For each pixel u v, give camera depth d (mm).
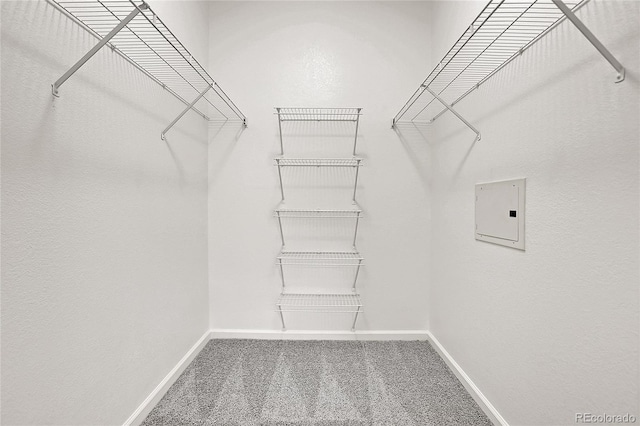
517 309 1247
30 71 873
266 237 2328
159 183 1606
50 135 942
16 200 837
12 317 827
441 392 1650
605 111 855
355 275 2316
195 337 2084
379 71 2273
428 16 2264
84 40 1080
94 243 1132
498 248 1386
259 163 2311
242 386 1703
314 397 1606
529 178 1171
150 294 1515
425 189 2295
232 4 2285
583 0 918
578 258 947
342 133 2293
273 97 2291
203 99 2221
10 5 812
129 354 1345
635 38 774
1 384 799
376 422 1425
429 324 2316
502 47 1318
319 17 2275
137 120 1405
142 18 1426
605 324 861
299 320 2338
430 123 2279
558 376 1027
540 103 1110
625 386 805
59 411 974
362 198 2305
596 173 885
